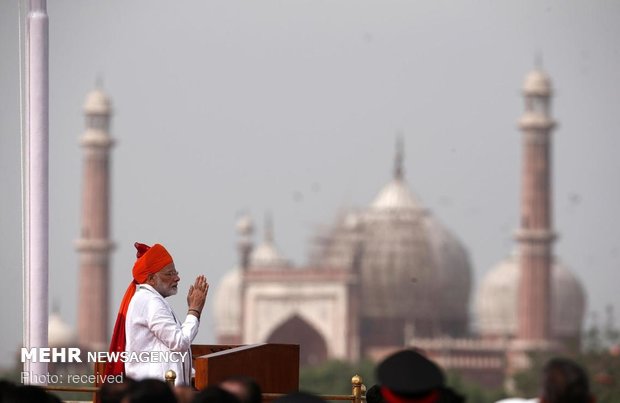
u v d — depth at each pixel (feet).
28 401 112.57
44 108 165.99
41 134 165.68
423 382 112.16
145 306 144.46
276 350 142.41
